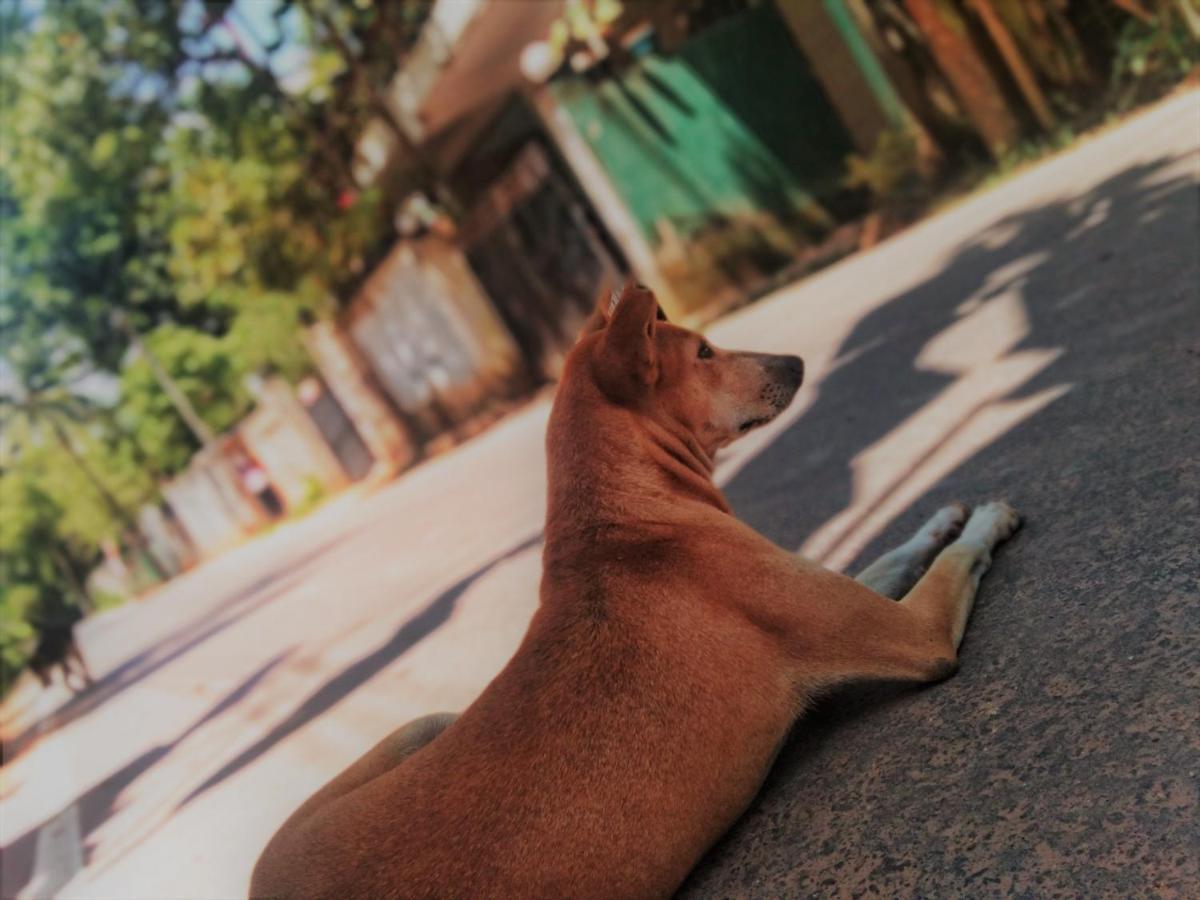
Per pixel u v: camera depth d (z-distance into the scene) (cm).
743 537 301
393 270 2159
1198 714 223
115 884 617
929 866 226
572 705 263
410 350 2283
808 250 1377
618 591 287
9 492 3444
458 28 1456
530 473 1289
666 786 259
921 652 290
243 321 2555
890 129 1212
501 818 247
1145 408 392
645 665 271
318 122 2028
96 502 3619
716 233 1466
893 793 255
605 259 1670
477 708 275
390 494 2088
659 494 314
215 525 3675
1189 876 190
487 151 1777
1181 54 880
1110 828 208
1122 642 261
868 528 445
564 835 246
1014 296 644
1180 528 296
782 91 1330
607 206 1548
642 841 254
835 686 288
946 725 269
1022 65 1023
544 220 1748
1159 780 212
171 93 2122
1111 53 944
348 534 1798
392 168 1955
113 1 2038
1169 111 845
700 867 271
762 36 1319
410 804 258
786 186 1374
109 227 2533
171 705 1195
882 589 349
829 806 264
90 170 2312
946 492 429
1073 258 640
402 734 325
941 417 527
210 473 3459
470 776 258
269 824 566
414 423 2461
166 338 3042
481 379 2117
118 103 2192
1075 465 379
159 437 3553
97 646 2598
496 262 1917
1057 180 883
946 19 1066
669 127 1454
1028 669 272
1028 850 214
